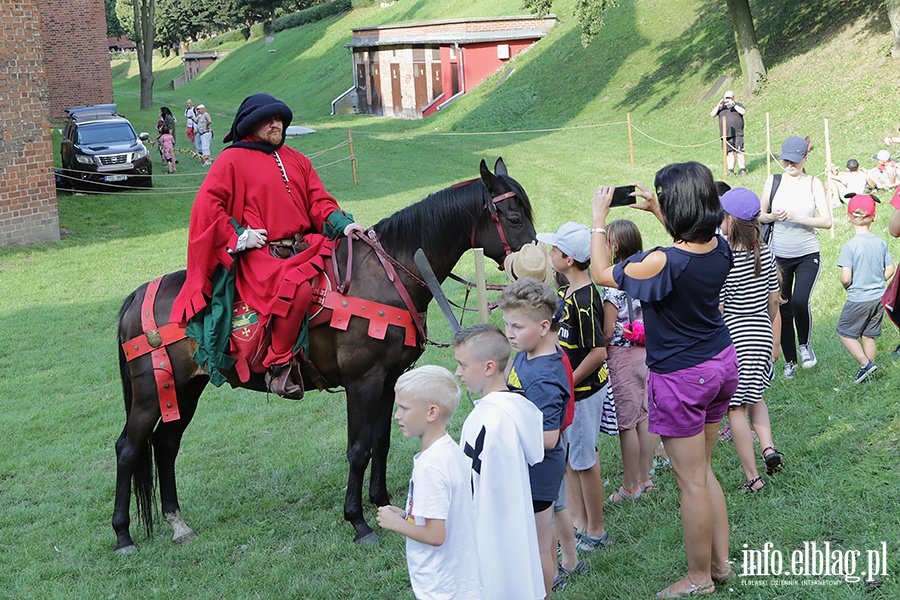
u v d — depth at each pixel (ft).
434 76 140.15
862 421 19.25
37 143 62.64
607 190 14.43
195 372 20.27
